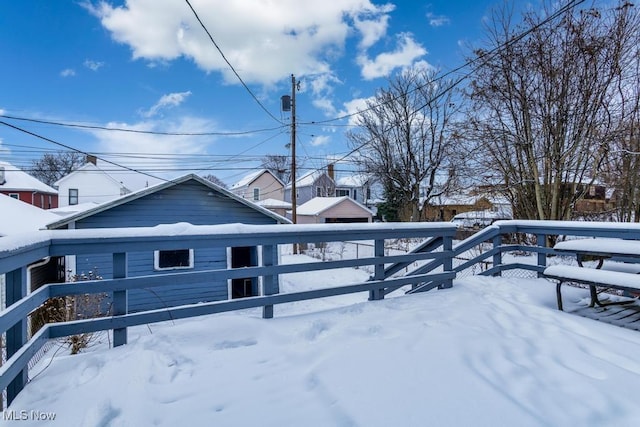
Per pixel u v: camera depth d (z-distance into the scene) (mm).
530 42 7668
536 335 2307
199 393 1660
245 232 2512
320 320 2566
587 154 7262
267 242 2617
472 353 2014
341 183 32438
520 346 2119
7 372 1426
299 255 15664
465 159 10086
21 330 1658
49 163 37562
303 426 1397
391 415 1446
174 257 7785
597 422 1397
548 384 1685
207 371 1874
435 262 3818
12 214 9773
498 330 2381
